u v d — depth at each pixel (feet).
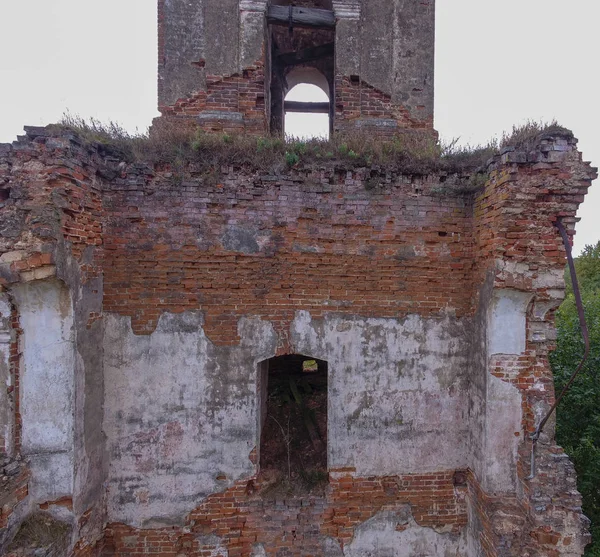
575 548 14.73
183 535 17.11
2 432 13.69
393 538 17.75
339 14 22.56
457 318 17.95
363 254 17.61
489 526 15.69
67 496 14.17
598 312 29.73
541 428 15.72
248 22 22.18
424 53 23.25
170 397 17.03
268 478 18.25
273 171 17.24
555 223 15.53
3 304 13.62
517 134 17.04
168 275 16.98
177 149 16.99
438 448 17.90
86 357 15.29
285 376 25.08
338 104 22.79
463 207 17.99
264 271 17.30
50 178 13.38
